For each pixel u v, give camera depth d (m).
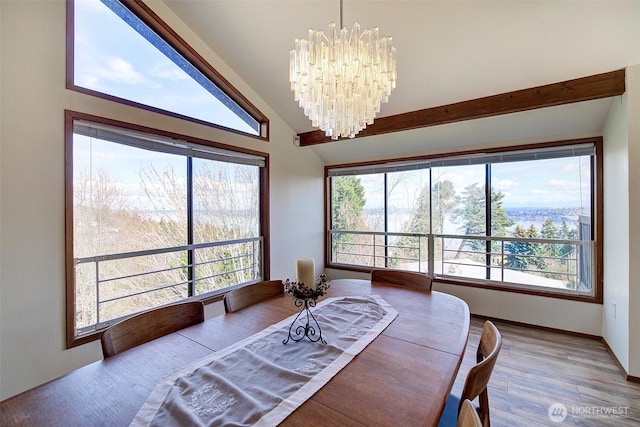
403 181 3.85
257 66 2.82
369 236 4.14
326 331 1.31
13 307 1.63
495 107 2.48
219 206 2.96
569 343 2.62
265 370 1.00
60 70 1.79
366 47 1.44
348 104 1.53
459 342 1.20
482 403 1.17
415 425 0.74
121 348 1.17
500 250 3.23
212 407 0.81
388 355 1.09
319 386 0.90
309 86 1.50
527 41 2.03
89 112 1.92
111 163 2.14
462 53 2.23
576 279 2.85
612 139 2.35
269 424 0.74
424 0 1.95
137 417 0.78
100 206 2.07
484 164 3.29
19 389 1.64
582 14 1.80
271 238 3.43
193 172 2.74
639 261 1.99
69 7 1.83
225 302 1.59
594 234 2.71
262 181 3.37
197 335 1.29
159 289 2.47
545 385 2.00
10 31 1.61
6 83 1.59
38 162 1.71
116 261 2.20
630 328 2.02
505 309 3.10
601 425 1.63
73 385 0.93
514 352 2.46
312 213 4.12
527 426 1.63
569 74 2.16
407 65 2.44
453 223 3.51
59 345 1.80
